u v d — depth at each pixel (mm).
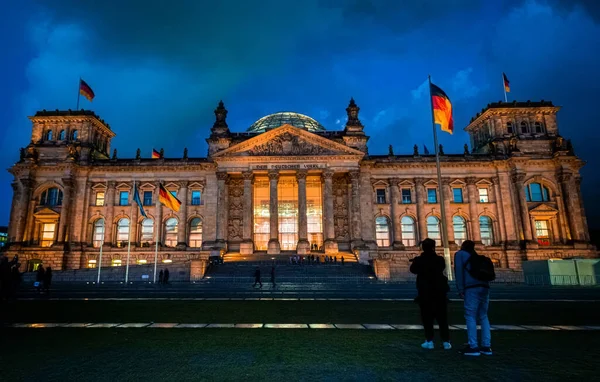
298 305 27375
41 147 95000
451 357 11969
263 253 85688
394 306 26672
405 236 94500
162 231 93312
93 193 94812
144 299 31500
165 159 96562
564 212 90750
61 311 23469
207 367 10922
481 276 12398
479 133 104688
